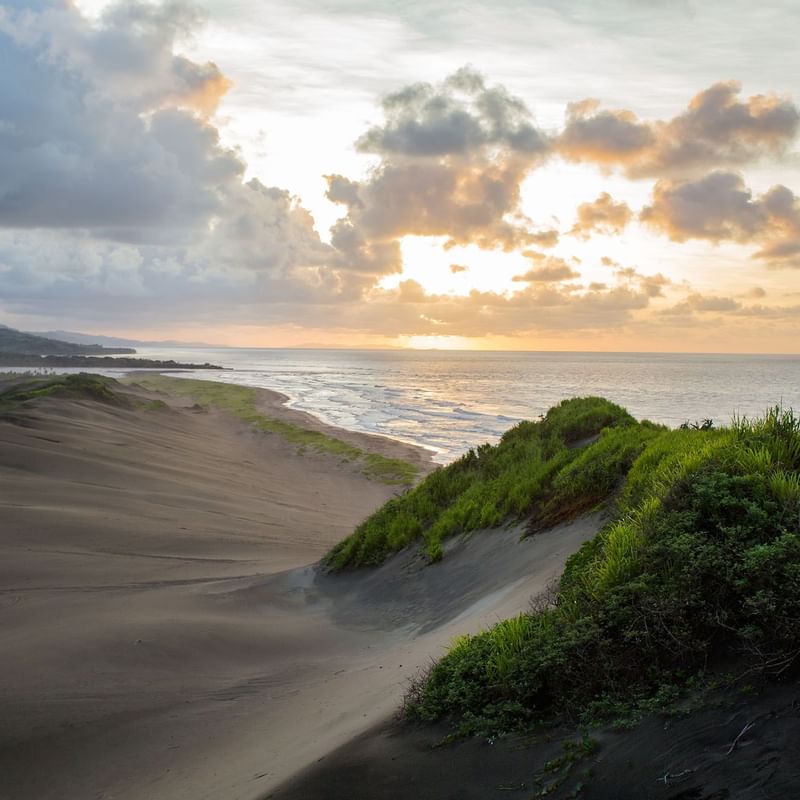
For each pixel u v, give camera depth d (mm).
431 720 5316
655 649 4734
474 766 4426
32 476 26609
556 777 3934
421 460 41344
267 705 8016
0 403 45594
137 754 6926
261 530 24094
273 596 14727
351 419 65438
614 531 6844
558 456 14219
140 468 31625
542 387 114188
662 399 83688
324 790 4617
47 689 8586
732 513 5871
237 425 57125
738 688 4008
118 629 10992
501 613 8156
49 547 18562
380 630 11258
